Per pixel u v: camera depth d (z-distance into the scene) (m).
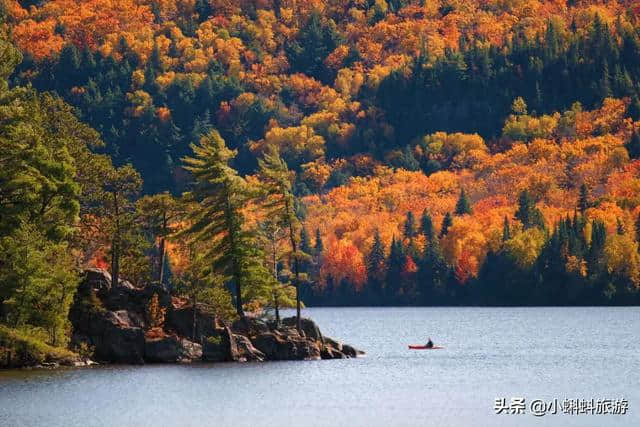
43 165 181.12
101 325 178.75
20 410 131.62
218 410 133.38
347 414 130.75
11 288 167.75
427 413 131.62
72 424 123.69
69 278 172.00
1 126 187.12
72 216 184.12
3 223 176.62
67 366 172.00
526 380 166.00
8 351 168.12
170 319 185.38
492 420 126.81
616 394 149.00
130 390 148.25
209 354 182.75
